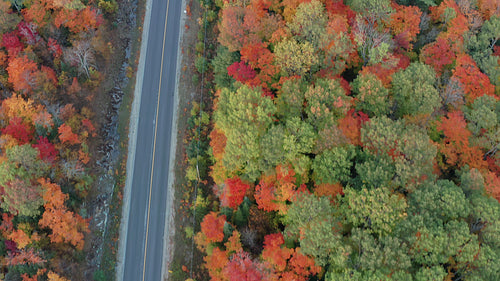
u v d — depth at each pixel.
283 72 54.16
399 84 52.62
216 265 49.06
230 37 57.91
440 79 58.03
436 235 41.31
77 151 57.34
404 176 44.88
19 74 53.91
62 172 54.59
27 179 48.41
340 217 45.69
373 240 42.28
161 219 59.03
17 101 52.34
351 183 47.78
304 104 51.91
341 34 51.41
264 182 49.94
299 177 49.62
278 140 47.41
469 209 43.38
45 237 51.91
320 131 47.50
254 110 49.75
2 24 56.62
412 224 42.44
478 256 41.28
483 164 50.03
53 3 58.44
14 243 49.69
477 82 54.53
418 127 49.56
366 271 40.94
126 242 57.56
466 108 52.84
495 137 50.25
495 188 46.72
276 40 56.19
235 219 52.97
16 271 49.59
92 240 56.69
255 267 46.25
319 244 43.06
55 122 56.38
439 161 52.00
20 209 47.50
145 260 56.88
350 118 49.88
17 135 51.34
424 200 43.56
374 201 42.69
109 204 59.03
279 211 50.53
